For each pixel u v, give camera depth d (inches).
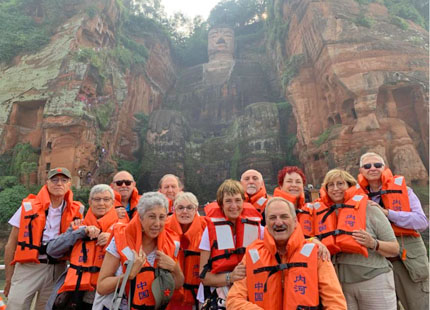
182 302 177.2
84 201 1021.8
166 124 1441.9
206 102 1765.5
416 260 182.1
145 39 1733.5
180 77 2015.3
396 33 1051.9
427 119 985.5
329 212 175.0
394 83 991.6
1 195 963.3
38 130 1155.3
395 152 970.1
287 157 1331.2
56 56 1194.0
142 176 1343.5
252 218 169.6
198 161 1449.3
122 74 1401.3
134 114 1502.2
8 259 198.7
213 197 1371.8
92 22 1291.8
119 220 198.8
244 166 1323.8
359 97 1003.9
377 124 979.3
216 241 165.3
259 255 142.8
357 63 1021.2
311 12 1133.1
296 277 133.4
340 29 1064.2
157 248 157.6
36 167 1082.7
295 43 1320.1
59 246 176.4
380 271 158.4
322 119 1178.0
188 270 180.5
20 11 1337.4
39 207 197.6
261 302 136.3
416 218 180.2
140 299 148.7
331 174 179.5
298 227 144.6
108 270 154.0
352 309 161.9
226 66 1892.2
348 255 164.4
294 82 1225.4
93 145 1126.4
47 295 195.5
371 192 203.9
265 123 1373.0
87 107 1133.1
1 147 1115.9
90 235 173.9
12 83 1189.1
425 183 938.7
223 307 158.6
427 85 981.2
